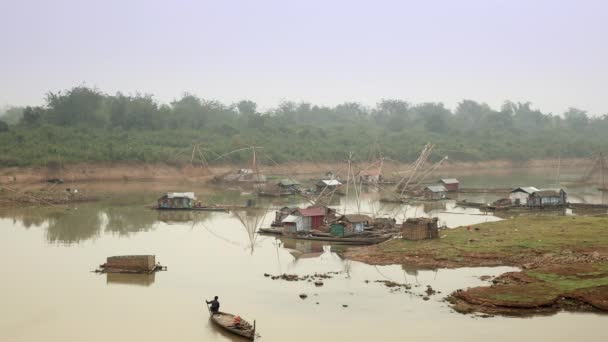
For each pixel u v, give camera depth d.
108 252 68.31
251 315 46.69
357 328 43.69
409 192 129.62
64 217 94.50
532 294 48.44
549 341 40.84
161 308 48.59
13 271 59.56
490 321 44.66
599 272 53.25
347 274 58.19
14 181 133.12
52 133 172.50
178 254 67.75
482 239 69.88
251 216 97.06
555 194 107.88
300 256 66.69
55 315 46.94
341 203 116.50
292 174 182.75
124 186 142.38
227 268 61.06
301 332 43.00
